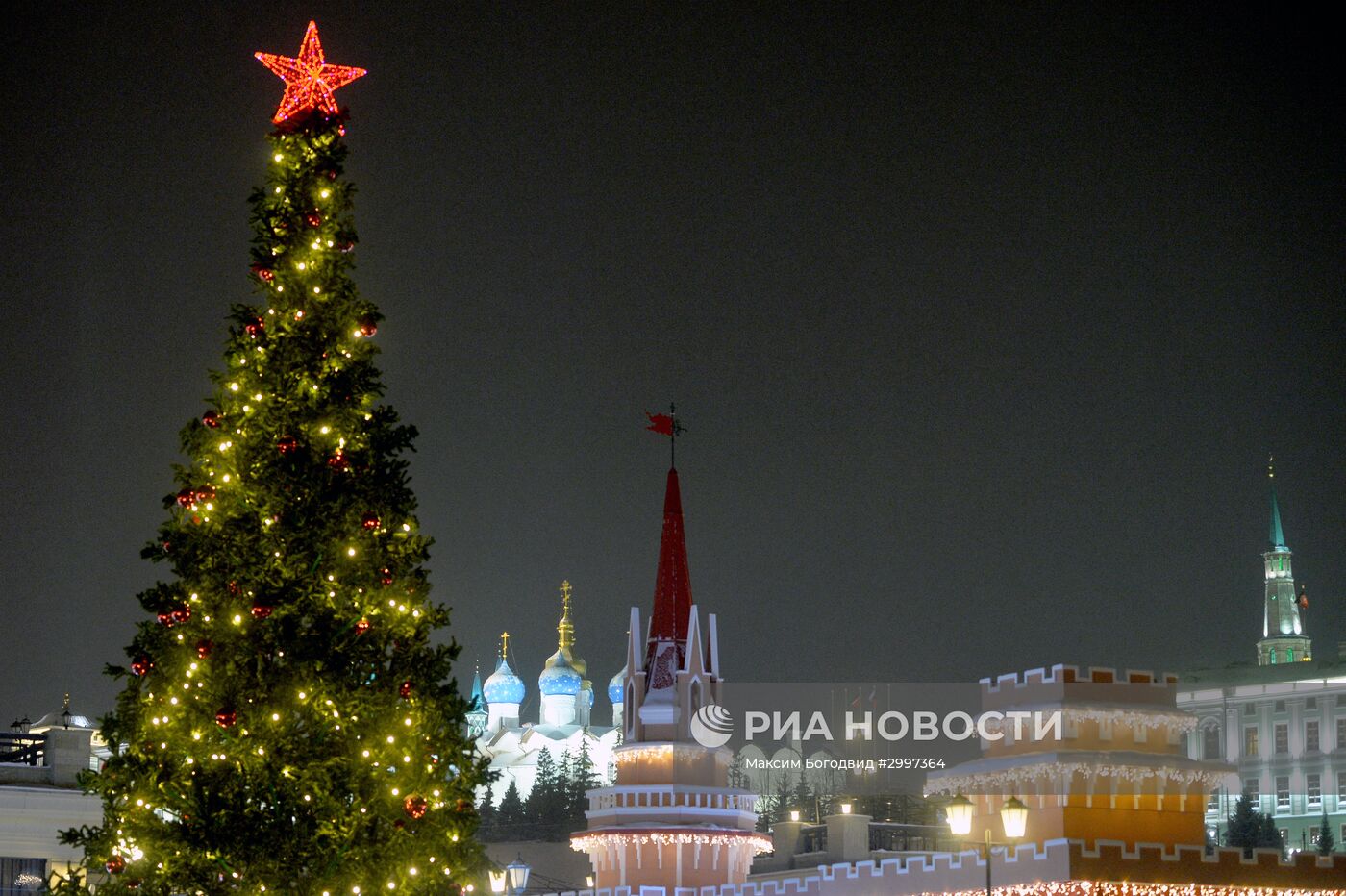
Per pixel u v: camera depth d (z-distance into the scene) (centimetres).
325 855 5372
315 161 5881
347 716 5416
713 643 11031
